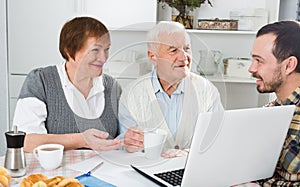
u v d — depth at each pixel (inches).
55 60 116.1
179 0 116.5
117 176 51.9
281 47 52.9
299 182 50.8
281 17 120.6
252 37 123.4
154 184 49.6
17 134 51.7
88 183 48.4
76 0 113.6
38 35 115.4
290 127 52.6
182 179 45.3
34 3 114.3
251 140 46.9
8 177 48.3
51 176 51.9
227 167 46.9
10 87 117.8
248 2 122.5
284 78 53.9
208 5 124.3
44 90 68.8
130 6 114.6
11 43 116.2
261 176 51.4
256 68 55.6
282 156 53.4
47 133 69.2
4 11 115.0
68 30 58.1
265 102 119.4
